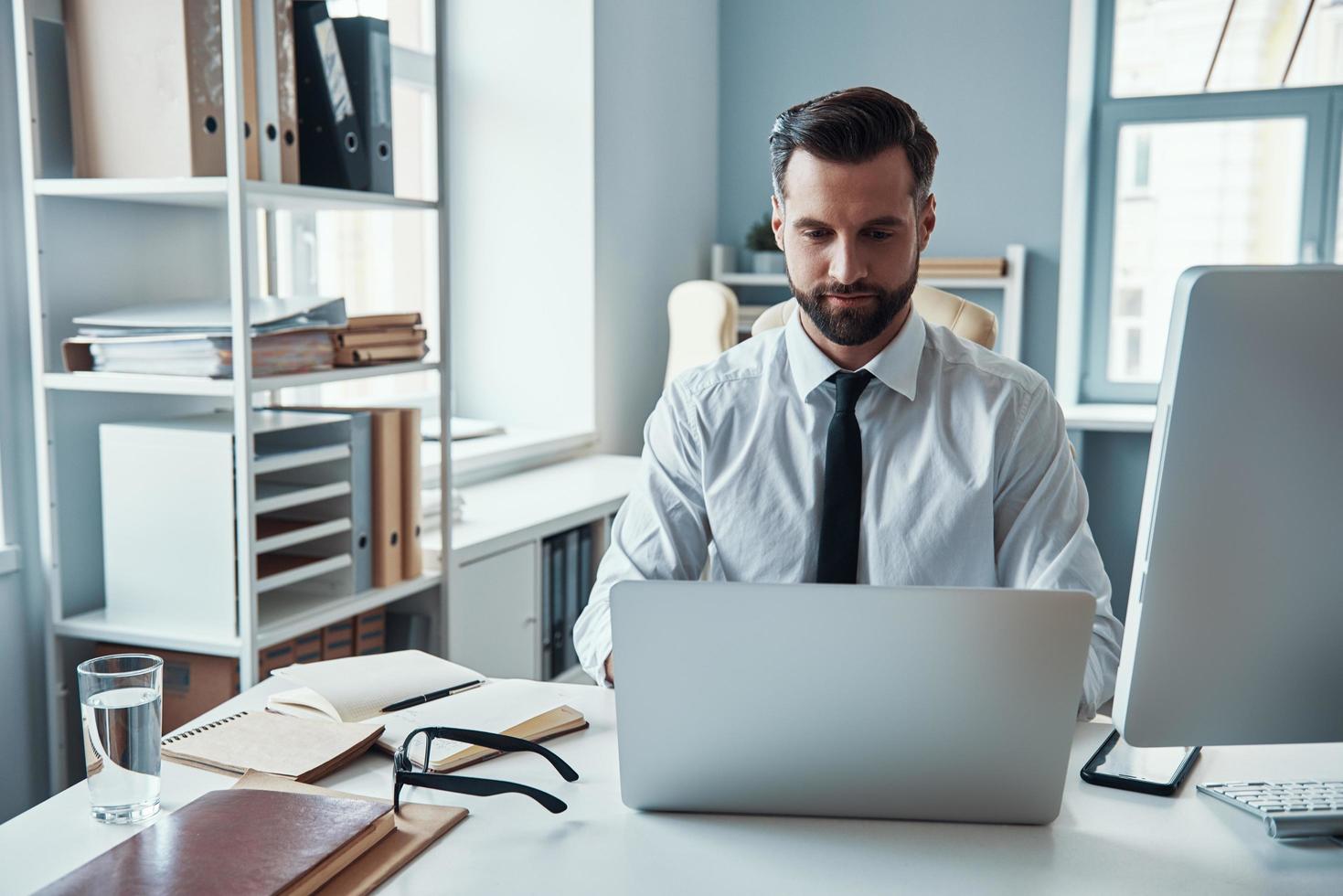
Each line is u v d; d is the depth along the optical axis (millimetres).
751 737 982
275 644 1923
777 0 4027
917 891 878
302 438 2082
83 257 2020
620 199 3529
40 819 1017
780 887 884
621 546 1565
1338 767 1110
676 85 3822
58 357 1974
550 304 3451
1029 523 1489
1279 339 829
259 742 1165
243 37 1803
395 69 3146
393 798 1022
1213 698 887
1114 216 3971
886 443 1515
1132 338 4000
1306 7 3717
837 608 942
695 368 1604
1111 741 1173
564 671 2869
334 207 2137
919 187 1338
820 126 1299
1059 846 951
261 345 1850
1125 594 3752
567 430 3475
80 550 2045
